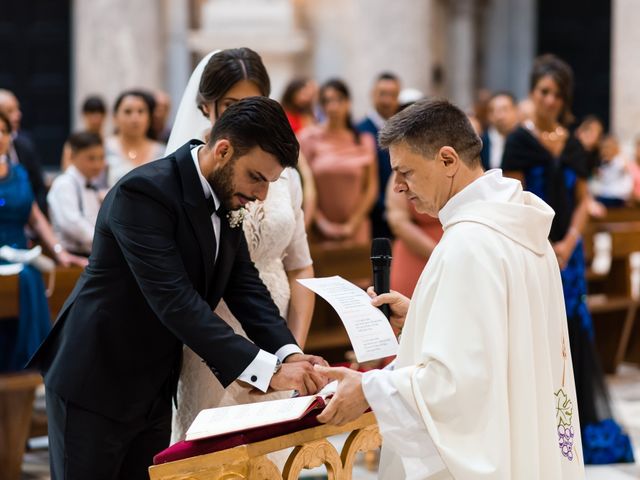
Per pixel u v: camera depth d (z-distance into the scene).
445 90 14.39
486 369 2.30
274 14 12.47
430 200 2.52
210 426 2.56
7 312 5.06
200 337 2.73
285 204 3.33
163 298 2.73
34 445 5.66
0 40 14.31
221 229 2.89
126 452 3.01
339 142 6.89
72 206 5.94
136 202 2.77
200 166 2.82
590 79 14.95
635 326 7.60
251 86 3.10
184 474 2.52
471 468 2.30
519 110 8.91
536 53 15.02
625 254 7.30
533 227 2.46
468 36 14.31
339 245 6.29
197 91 3.25
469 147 2.49
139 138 6.23
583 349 5.21
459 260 2.37
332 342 6.04
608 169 11.49
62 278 5.48
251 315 3.05
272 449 2.60
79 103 12.23
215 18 12.57
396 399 2.40
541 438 2.43
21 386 4.79
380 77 7.20
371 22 12.05
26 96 14.32
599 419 5.20
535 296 2.44
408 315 2.52
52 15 14.27
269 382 2.76
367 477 4.86
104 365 2.86
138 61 12.14
